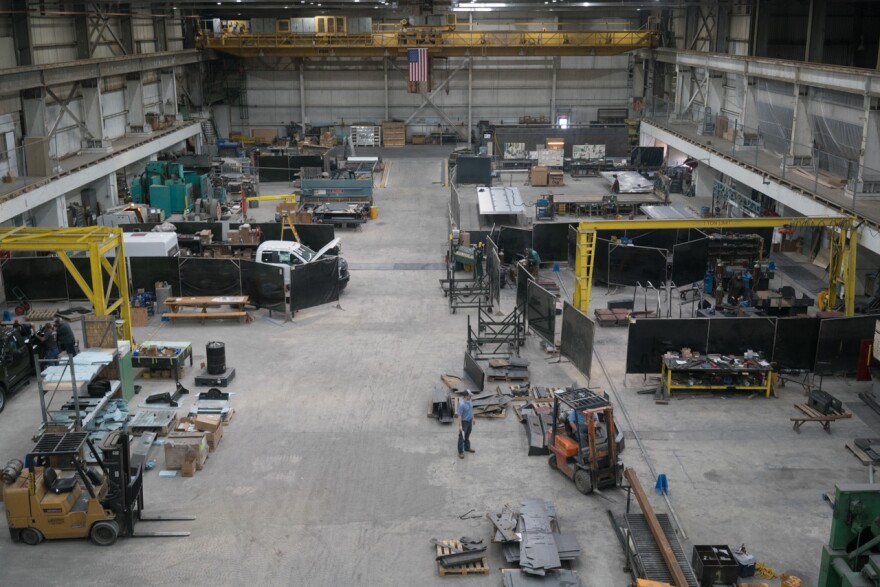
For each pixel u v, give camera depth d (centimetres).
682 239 3672
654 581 1485
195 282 3089
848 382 2469
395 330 2891
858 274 3281
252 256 3528
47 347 2467
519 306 2916
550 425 2114
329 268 3102
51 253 3494
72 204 4197
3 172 3762
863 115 3341
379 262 3762
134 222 4041
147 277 3111
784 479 1920
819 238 3688
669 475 1934
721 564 1539
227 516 1767
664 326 2392
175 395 2314
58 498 1662
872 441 2056
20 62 3956
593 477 1825
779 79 4109
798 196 3388
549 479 1923
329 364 2586
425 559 1628
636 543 1599
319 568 1599
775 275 3506
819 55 4241
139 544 1673
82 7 4534
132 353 2445
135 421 2116
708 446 2075
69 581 1558
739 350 2434
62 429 1914
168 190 4541
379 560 1625
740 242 3406
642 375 2511
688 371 2339
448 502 1823
